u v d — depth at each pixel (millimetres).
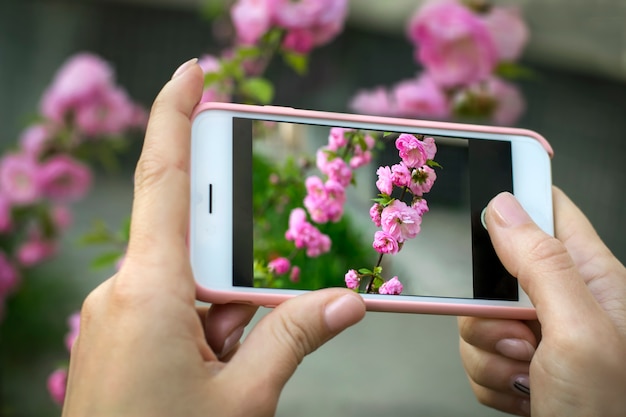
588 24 788
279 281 394
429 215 373
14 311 643
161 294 306
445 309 357
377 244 376
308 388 603
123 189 727
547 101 778
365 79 756
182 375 302
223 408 304
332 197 388
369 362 626
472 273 366
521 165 376
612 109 787
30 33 785
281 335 318
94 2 796
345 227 385
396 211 376
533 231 343
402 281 368
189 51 798
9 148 625
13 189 568
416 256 370
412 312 354
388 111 567
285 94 729
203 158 351
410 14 777
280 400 592
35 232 599
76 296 665
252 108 356
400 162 376
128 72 788
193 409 301
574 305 328
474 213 371
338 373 616
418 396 610
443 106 529
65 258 681
